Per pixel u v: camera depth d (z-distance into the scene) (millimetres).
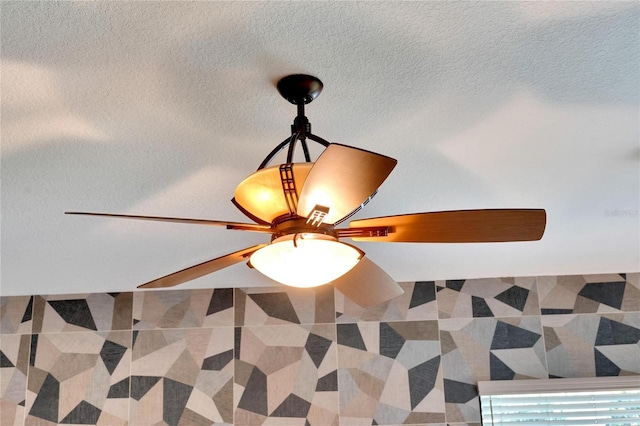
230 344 3838
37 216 2641
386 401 3738
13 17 1474
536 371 3770
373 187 1491
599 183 2510
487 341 3820
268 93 1807
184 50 1612
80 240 2959
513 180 2453
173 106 1856
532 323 3842
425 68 1720
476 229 1720
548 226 3020
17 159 2131
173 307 3898
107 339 3848
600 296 3875
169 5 1453
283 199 1655
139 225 2799
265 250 1681
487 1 1474
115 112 1877
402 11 1500
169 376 3791
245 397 3756
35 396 3762
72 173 2250
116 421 3721
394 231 1748
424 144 2143
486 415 3729
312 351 3820
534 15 1528
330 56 1654
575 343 3809
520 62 1711
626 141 2164
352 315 3873
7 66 1644
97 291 3836
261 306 3893
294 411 3730
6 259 3189
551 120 2016
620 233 3152
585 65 1734
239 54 1636
